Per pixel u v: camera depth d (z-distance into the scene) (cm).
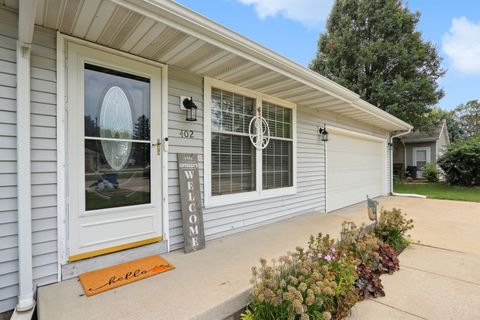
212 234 342
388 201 758
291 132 481
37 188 209
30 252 192
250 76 338
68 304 182
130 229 260
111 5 186
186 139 313
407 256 331
